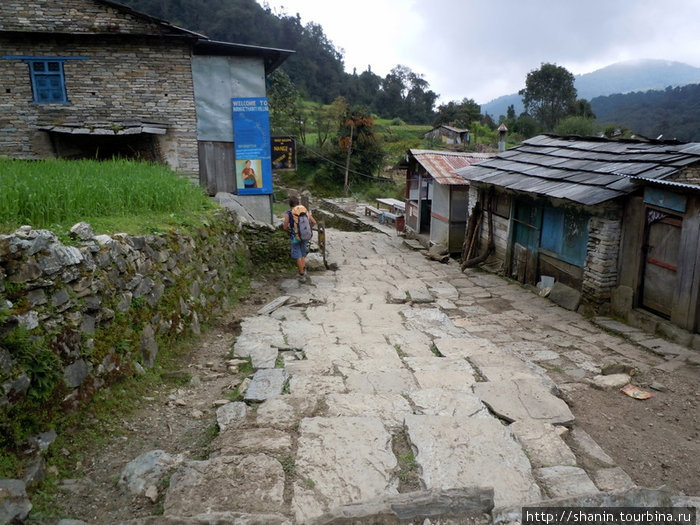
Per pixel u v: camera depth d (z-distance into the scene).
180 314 5.78
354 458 3.38
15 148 11.85
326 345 5.99
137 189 6.81
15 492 2.54
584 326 7.47
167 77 12.13
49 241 3.51
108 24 11.51
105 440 3.54
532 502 2.90
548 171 9.66
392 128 58.59
